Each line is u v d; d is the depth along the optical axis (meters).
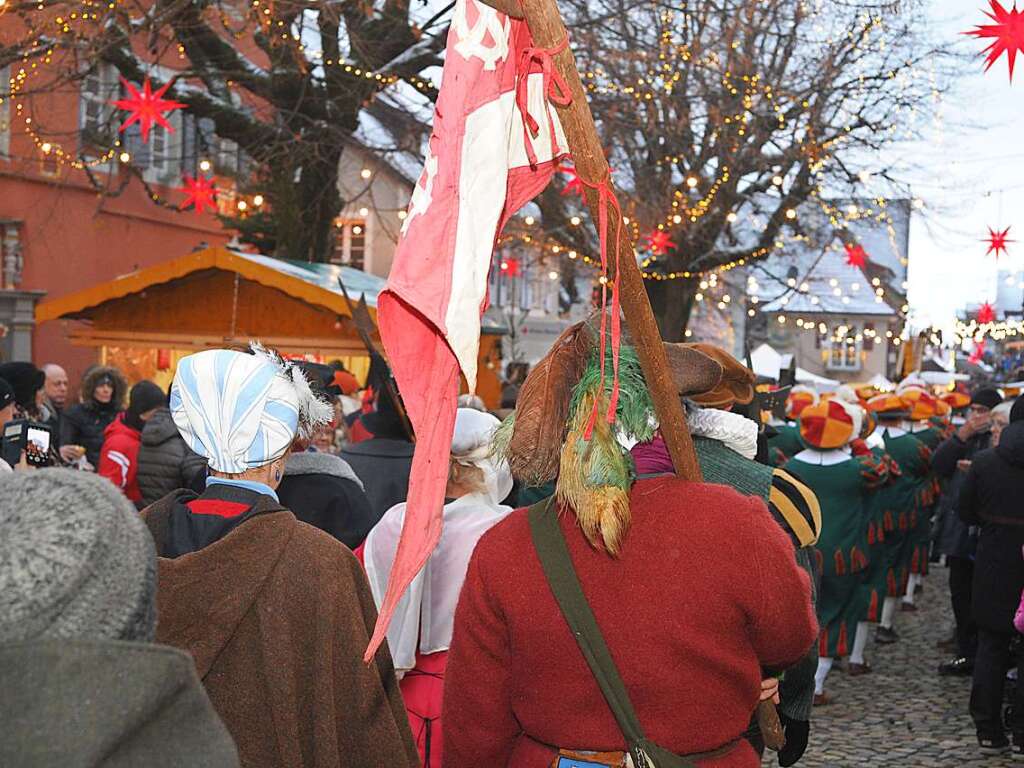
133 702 1.18
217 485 2.53
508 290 33.62
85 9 9.08
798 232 22.19
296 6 9.83
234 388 2.51
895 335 24.94
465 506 3.57
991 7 3.87
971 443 9.78
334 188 15.14
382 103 14.96
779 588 2.14
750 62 17.81
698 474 2.25
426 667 3.46
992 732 6.26
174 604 2.31
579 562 2.18
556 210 17.62
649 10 14.70
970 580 8.16
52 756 1.14
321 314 10.46
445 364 1.91
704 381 2.37
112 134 13.59
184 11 10.75
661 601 2.12
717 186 18.80
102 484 1.33
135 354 11.88
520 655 2.20
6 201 18.52
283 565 2.40
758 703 2.41
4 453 4.54
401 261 1.81
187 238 23.16
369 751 2.45
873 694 7.70
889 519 9.02
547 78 1.85
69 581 1.21
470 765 2.33
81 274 20.17
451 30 1.87
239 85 13.92
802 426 7.33
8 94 9.95
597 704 2.16
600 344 2.20
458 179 1.85
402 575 1.92
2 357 18.94
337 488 3.69
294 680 2.36
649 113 16.86
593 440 2.15
